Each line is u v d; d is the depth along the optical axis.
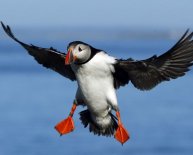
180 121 27.70
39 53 7.74
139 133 24.98
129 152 21.17
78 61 7.20
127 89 41.94
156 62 7.27
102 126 7.70
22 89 44.12
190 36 7.17
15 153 20.89
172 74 7.35
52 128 25.94
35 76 57.28
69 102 35.50
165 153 20.89
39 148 21.80
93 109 7.49
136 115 30.09
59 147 21.86
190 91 42.12
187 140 23.16
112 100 7.30
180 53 7.23
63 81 50.41
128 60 7.25
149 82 7.45
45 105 34.31
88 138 23.52
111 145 22.28
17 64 81.25
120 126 7.32
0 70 68.25
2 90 43.59
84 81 7.31
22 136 24.00
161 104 34.44
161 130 25.44
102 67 7.23
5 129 25.78
